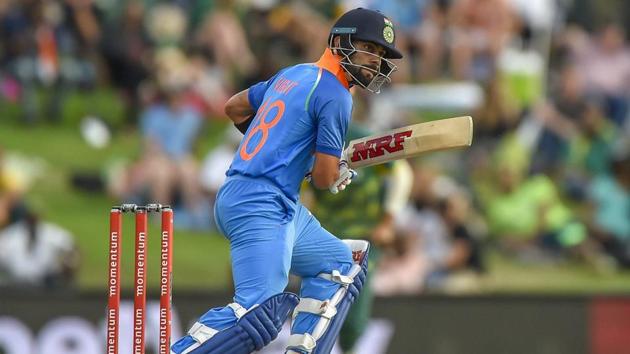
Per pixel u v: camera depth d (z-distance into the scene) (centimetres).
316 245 1569
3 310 2667
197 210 3222
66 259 3006
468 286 3225
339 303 1566
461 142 1509
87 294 2716
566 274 3362
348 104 1514
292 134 1506
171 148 3272
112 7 3422
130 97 3350
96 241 3066
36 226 2997
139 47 3394
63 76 3319
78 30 3359
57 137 3269
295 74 1548
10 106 3256
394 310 2888
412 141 1541
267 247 1477
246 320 1448
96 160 3231
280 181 1501
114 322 1412
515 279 3291
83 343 2702
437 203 3253
